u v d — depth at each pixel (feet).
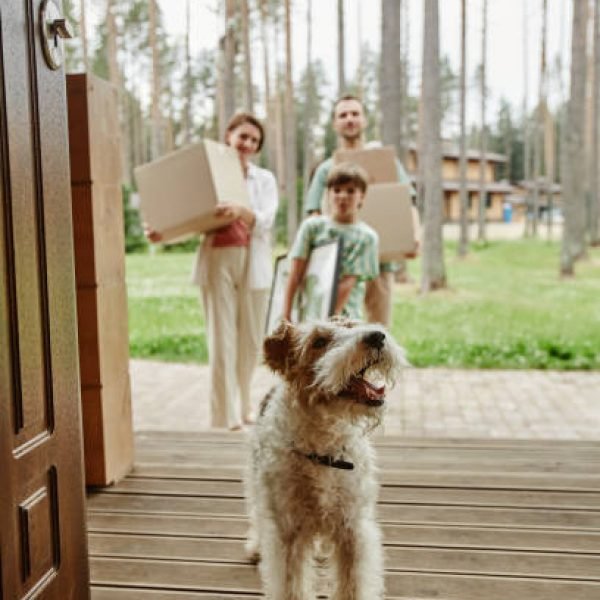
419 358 29.14
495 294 54.03
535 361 28.43
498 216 181.57
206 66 126.00
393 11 53.16
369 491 7.95
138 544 9.91
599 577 8.81
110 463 12.15
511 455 13.62
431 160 55.11
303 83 140.05
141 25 103.04
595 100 93.56
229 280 16.51
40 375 5.98
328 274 12.58
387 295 16.94
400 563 9.21
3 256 5.37
